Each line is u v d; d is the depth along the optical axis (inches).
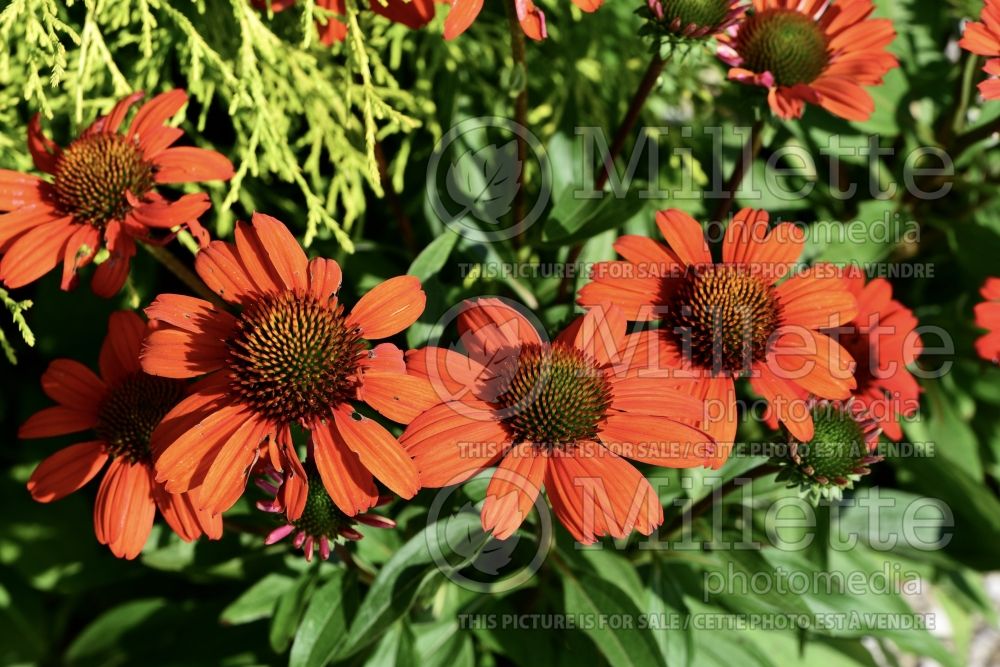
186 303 17.4
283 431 17.0
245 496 20.0
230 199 20.8
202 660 22.7
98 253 19.6
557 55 24.2
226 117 24.5
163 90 23.2
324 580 20.1
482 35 24.1
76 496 24.5
